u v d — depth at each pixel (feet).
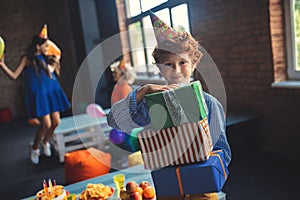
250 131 8.46
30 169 9.55
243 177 7.02
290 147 7.88
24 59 9.39
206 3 9.98
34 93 9.36
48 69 9.55
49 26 20.30
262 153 8.30
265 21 7.98
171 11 11.06
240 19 8.80
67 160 6.89
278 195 6.11
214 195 2.66
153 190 3.42
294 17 7.77
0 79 19.33
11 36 19.45
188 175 2.14
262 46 8.23
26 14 19.71
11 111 19.63
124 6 15.88
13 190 8.07
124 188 3.81
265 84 8.35
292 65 8.00
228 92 9.91
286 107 7.79
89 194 3.73
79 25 18.19
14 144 13.14
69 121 11.06
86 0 17.69
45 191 4.02
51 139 10.50
